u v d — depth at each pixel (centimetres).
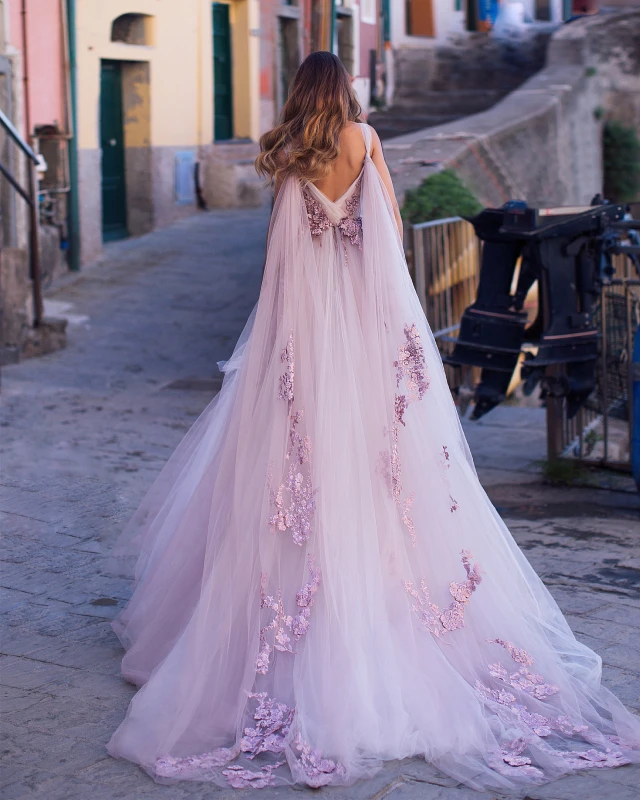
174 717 299
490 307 602
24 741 304
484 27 1627
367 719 293
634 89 1498
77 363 935
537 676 328
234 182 1534
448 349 827
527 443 728
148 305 1118
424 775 282
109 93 1347
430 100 1556
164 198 1420
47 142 1177
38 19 1117
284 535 317
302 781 277
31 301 963
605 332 623
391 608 317
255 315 340
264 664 308
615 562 478
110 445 685
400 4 1619
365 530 316
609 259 607
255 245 1339
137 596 376
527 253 583
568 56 1473
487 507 352
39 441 689
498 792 273
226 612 314
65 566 464
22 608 415
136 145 1377
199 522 347
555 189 1294
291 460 318
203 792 274
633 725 308
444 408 347
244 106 1577
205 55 1466
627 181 1521
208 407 386
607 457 642
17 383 863
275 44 1609
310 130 325
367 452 323
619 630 390
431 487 333
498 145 1116
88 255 1245
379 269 332
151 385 869
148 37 1349
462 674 322
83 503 557
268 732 297
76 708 326
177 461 399
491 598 337
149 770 285
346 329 328
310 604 309
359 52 1538
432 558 329
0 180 1014
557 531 533
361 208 334
